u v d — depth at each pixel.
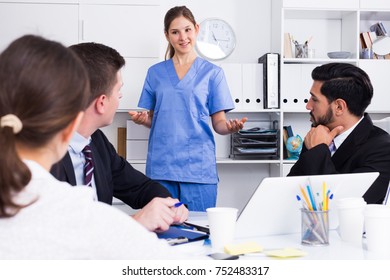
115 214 0.65
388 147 1.55
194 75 2.64
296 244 1.10
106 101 1.34
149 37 3.00
